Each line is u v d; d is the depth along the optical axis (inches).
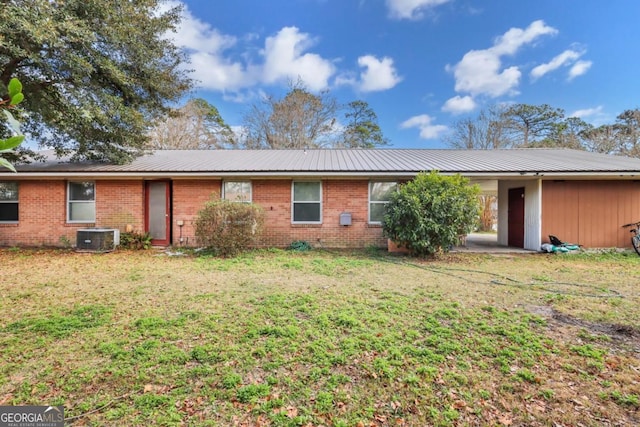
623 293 198.7
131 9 320.2
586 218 387.9
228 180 404.5
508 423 84.7
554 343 128.0
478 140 956.6
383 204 401.7
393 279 234.5
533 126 971.3
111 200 406.9
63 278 232.4
